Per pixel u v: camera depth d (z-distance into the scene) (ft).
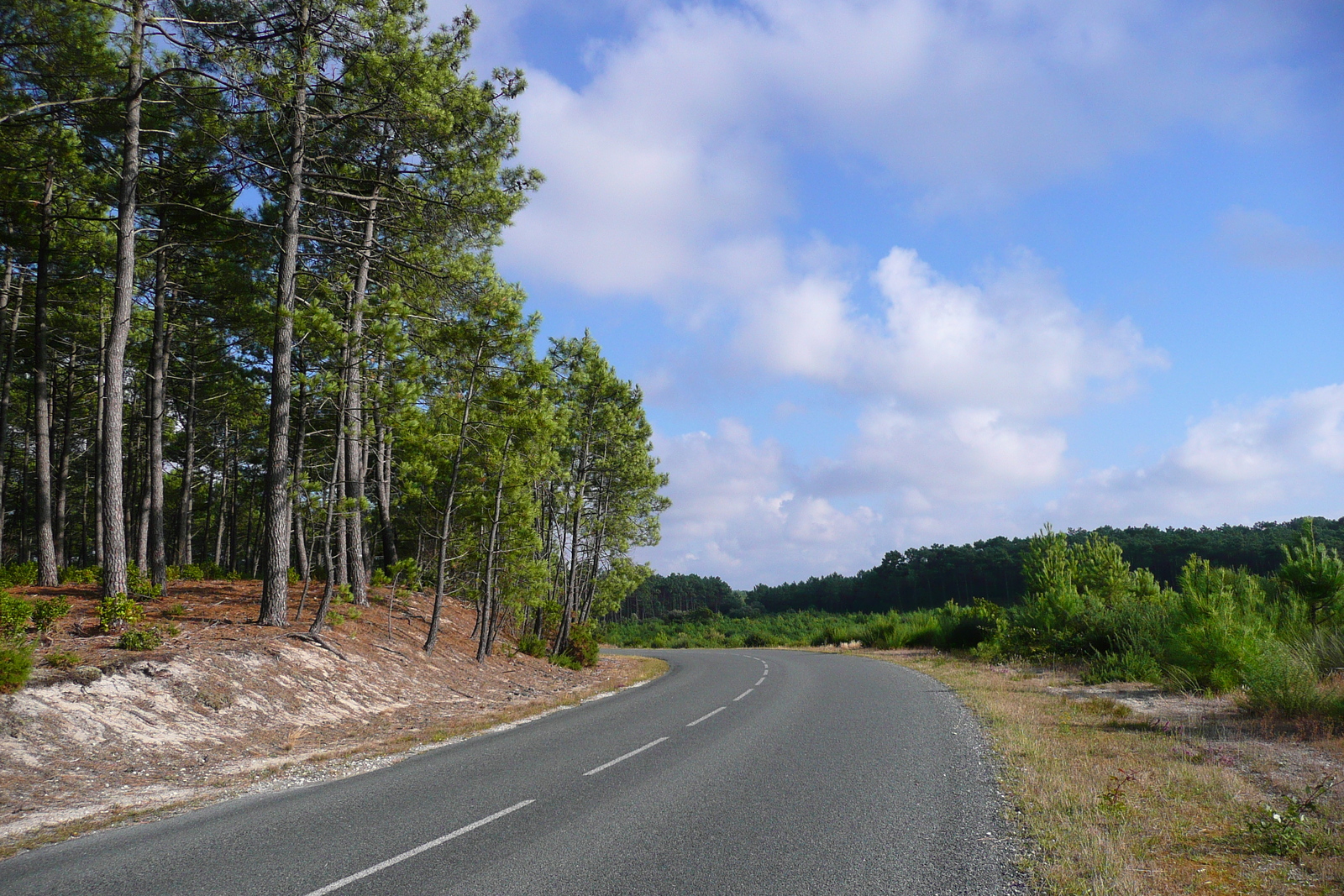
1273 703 38.60
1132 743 33.22
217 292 93.40
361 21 59.16
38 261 75.87
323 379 58.03
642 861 18.34
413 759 33.27
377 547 126.31
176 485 158.61
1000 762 29.99
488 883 16.90
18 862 19.45
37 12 53.93
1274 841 18.75
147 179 66.44
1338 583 55.98
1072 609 81.56
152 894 16.67
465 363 73.10
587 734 39.17
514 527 76.23
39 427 66.90
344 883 17.10
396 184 69.31
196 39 58.49
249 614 60.95
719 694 59.06
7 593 43.70
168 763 33.04
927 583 418.31
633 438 123.03
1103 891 15.90
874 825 21.18
